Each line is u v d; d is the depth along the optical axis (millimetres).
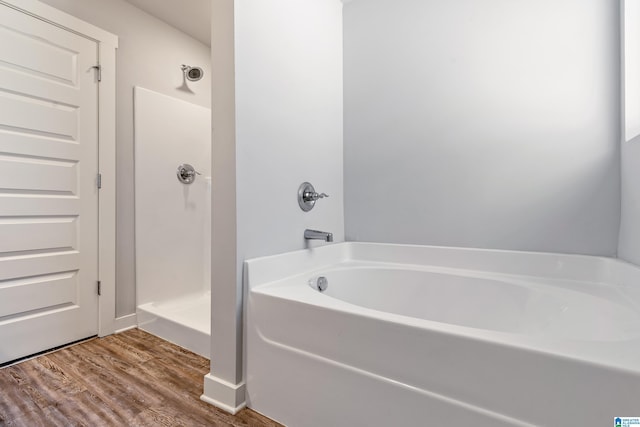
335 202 1898
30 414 1145
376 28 1856
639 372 585
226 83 1238
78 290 1801
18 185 1576
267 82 1386
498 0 1500
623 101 1216
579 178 1335
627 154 1178
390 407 865
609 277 1237
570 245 1354
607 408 610
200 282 2490
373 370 897
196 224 2469
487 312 1399
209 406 1200
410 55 1743
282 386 1099
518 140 1458
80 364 1530
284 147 1488
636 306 1002
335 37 1911
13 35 1558
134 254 2082
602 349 677
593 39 1303
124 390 1303
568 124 1354
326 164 1819
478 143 1554
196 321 1971
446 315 1502
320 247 1701
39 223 1650
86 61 1834
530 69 1429
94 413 1149
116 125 1990
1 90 1524
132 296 2068
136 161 2080
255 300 1189
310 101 1681
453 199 1622
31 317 1617
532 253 1417
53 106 1701
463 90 1589
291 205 1532
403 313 1606
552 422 659
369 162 1888
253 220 1301
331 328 981
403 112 1769
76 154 1790
